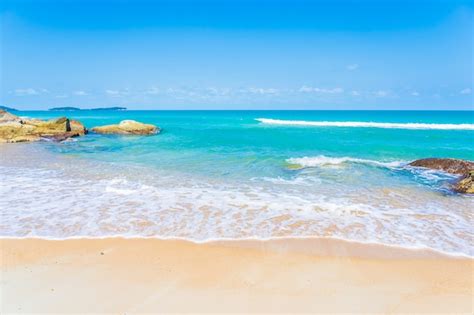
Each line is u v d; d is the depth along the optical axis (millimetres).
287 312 5340
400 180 13867
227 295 5781
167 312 5277
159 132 36938
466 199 11414
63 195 11289
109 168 15984
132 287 5977
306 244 7789
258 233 8344
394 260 7102
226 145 24953
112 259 6984
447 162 15500
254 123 58625
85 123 62375
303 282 6234
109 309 5344
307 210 10016
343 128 43469
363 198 11383
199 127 46719
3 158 18672
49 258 7000
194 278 6309
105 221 8984
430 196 11727
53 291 5820
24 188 12133
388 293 5930
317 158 18531
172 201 10758
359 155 20078
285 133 35469
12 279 6188
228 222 9023
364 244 7820
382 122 58219
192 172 15172
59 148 23344
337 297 5781
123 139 29781
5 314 5184
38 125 31953
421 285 6191
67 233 8195
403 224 9070
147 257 7098
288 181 13594
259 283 6184
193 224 8859
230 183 13227
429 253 7410
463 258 7184
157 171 15367
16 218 9109
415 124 49188
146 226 8695
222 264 6852
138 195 11383
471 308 5516
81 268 6613
